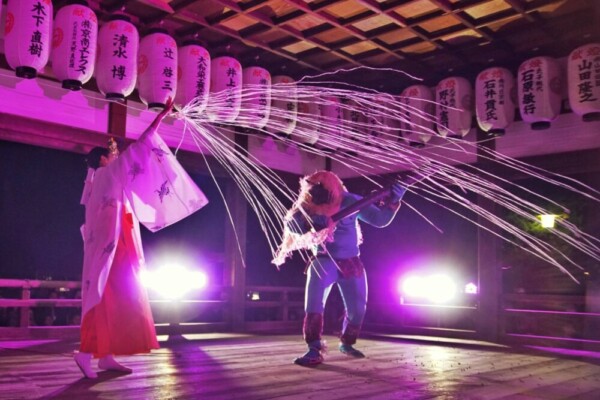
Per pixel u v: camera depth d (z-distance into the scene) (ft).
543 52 23.81
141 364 15.31
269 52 24.66
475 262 31.83
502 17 21.04
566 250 27.58
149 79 20.47
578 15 20.79
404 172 28.37
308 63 26.08
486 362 18.21
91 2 19.95
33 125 20.71
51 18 17.97
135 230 12.76
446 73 26.58
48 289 27.68
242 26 22.49
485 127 23.91
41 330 21.63
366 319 31.45
